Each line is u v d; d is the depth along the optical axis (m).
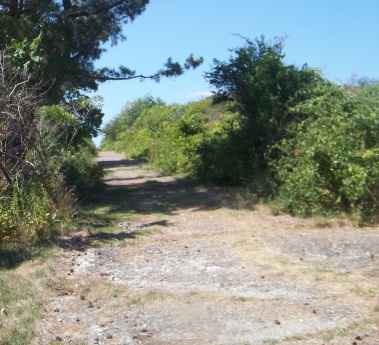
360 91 11.08
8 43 12.22
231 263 7.02
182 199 13.73
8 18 12.48
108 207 12.92
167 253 7.75
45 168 9.45
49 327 4.91
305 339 4.46
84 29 15.20
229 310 5.23
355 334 4.50
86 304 5.58
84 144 25.09
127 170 26.62
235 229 9.38
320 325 4.73
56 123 11.36
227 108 14.61
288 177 10.47
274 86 12.53
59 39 13.72
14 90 8.43
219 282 6.18
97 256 7.62
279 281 6.11
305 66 12.89
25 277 6.45
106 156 49.12
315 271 6.39
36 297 5.68
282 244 7.89
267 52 13.79
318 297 5.49
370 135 9.45
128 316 5.20
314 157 9.80
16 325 4.91
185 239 8.73
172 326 4.90
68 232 9.09
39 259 7.32
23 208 8.61
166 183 18.00
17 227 8.37
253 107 13.70
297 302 5.38
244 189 13.12
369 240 7.91
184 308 5.36
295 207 10.23
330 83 11.73
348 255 7.07
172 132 22.72
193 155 19.19
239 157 13.80
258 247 7.80
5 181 8.84
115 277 6.54
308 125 10.56
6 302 5.57
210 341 4.53
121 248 8.13
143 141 38.47
